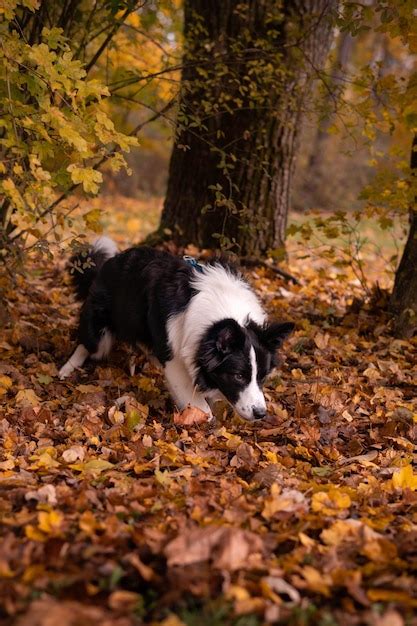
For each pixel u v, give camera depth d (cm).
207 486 377
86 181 432
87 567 274
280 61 771
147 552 290
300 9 809
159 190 2280
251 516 338
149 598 265
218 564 277
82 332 576
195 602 261
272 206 858
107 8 601
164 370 519
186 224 871
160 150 2202
